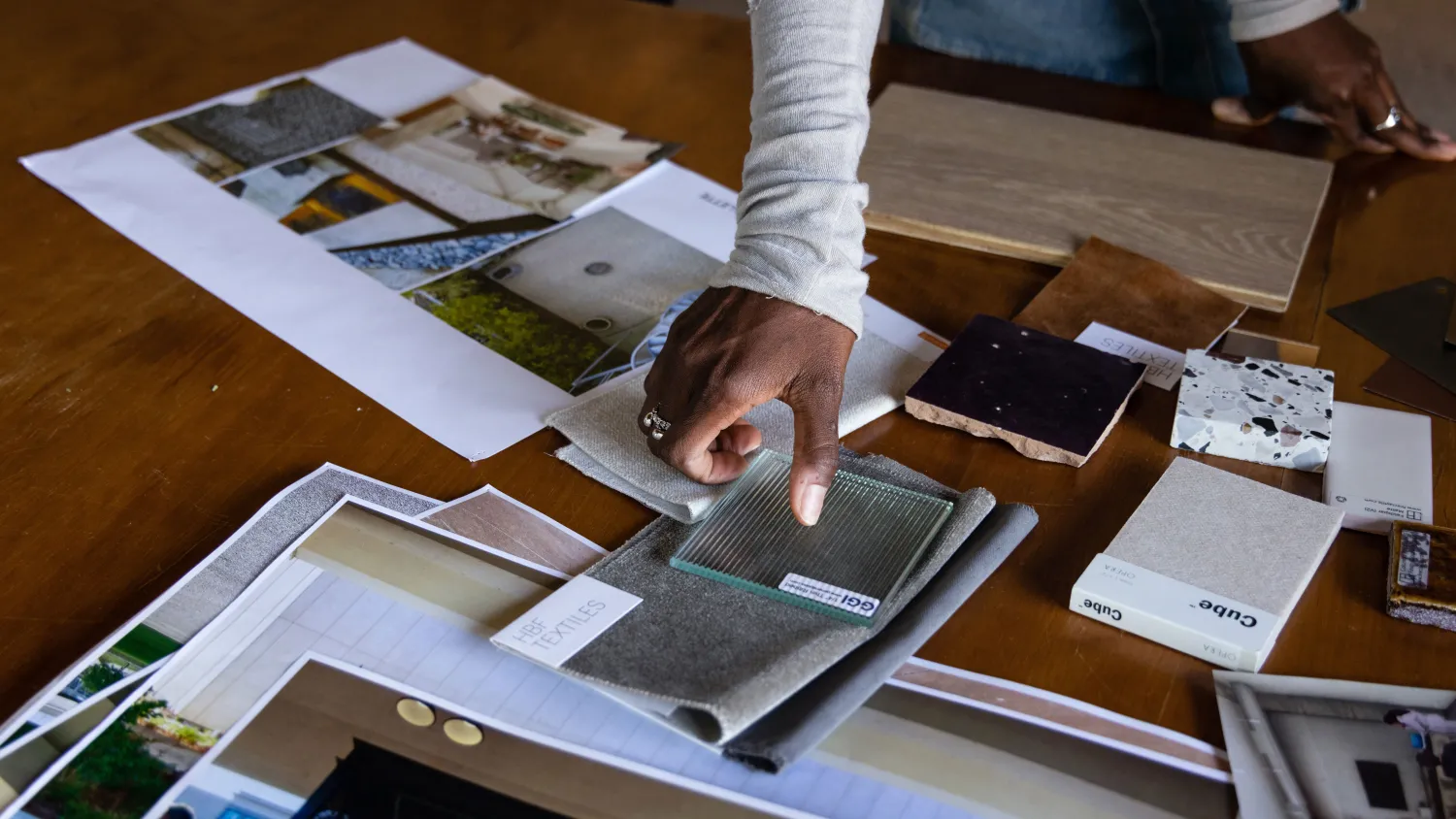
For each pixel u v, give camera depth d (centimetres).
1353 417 85
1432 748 62
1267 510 75
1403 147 116
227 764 60
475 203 109
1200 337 93
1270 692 65
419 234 104
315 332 93
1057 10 128
